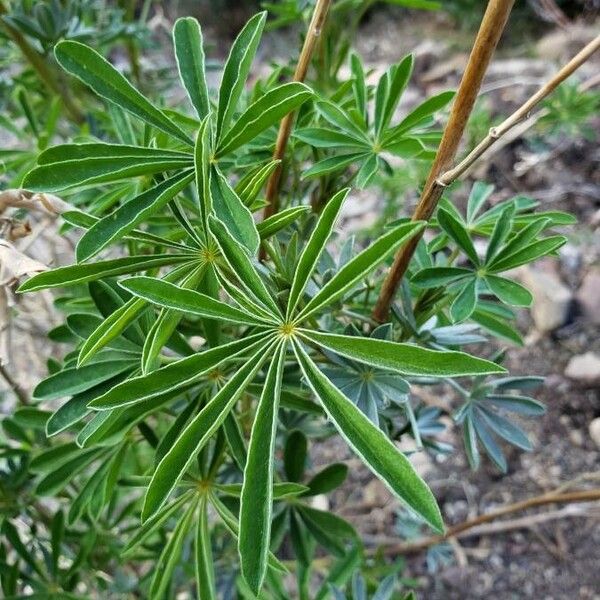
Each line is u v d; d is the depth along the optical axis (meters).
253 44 0.16
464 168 0.15
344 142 0.21
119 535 0.32
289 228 0.23
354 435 0.12
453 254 0.22
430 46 0.84
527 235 0.18
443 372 0.13
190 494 0.20
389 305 0.19
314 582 0.40
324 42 0.31
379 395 0.18
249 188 0.17
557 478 0.44
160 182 0.17
